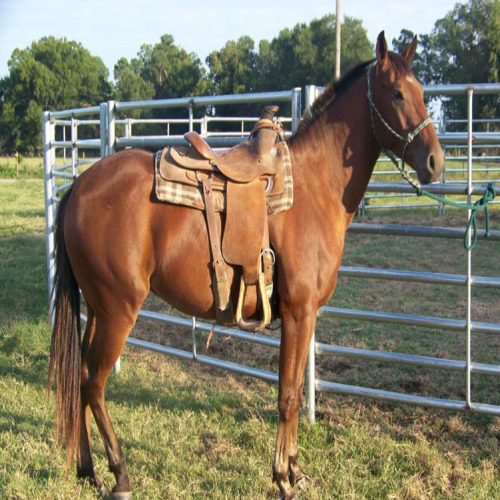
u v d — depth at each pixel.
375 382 4.32
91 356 2.77
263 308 2.68
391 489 2.92
